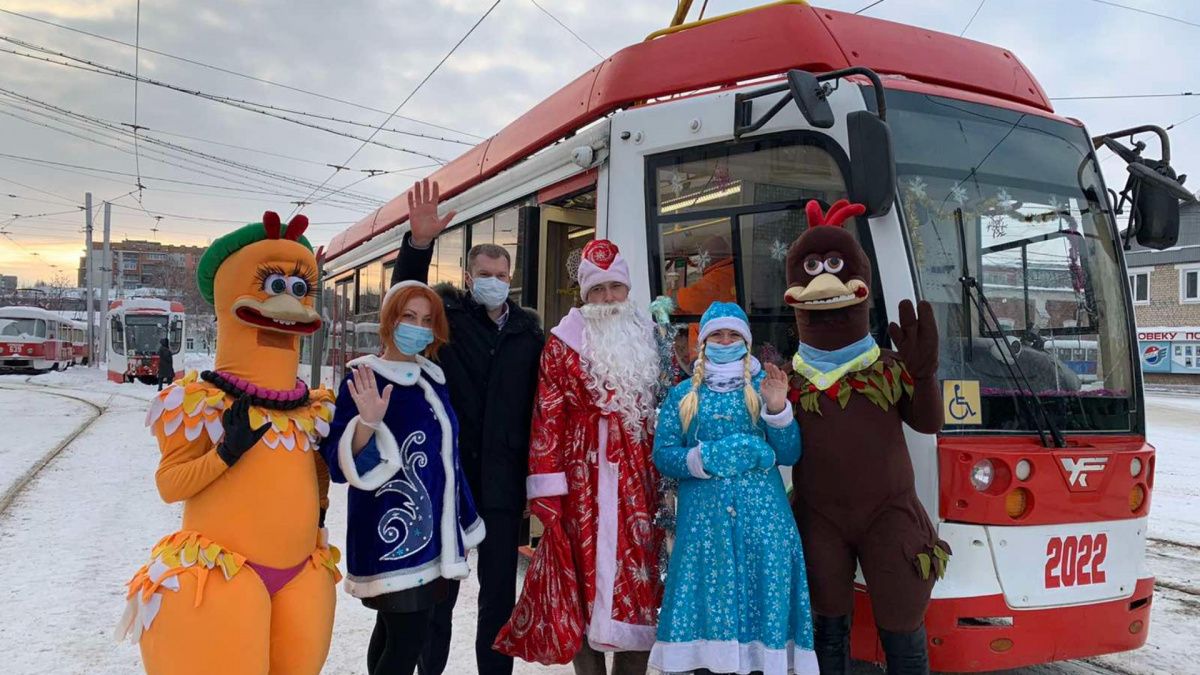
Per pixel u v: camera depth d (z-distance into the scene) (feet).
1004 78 14.16
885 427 9.41
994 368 11.16
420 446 9.24
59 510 22.77
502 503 10.44
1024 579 10.34
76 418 48.16
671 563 9.49
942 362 10.87
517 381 10.70
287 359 8.46
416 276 10.65
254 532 7.89
